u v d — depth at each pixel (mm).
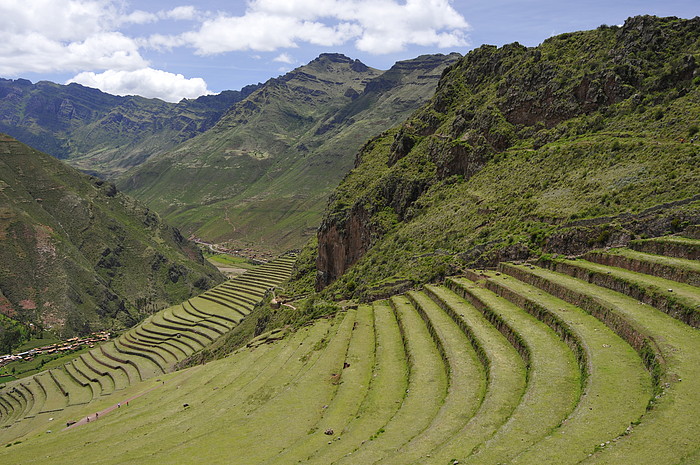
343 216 122250
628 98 77625
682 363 28125
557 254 56500
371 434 35062
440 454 26844
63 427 77250
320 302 97250
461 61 133250
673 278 39812
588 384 29391
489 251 66188
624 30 86812
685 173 52219
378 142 152500
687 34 79312
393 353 52188
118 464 40094
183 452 40188
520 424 27719
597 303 39969
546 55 98375
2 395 130875
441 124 120375
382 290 78000
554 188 69750
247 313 146625
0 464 54219
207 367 86500
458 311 53344
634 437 22594
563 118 87188
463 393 36250
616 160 65188
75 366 138375
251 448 39312
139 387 95500
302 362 62969
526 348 38531
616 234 50594
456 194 93125
